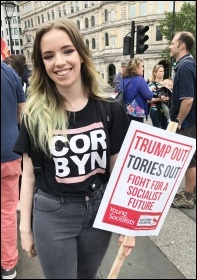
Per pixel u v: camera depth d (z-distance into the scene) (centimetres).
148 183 137
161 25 3403
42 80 134
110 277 141
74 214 136
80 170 132
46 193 136
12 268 200
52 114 129
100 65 3778
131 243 142
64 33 128
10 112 188
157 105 461
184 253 231
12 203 204
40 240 139
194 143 140
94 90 137
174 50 306
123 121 140
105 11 3644
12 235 202
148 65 3750
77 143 130
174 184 144
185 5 3316
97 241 144
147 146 132
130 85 397
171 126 135
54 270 141
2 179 196
